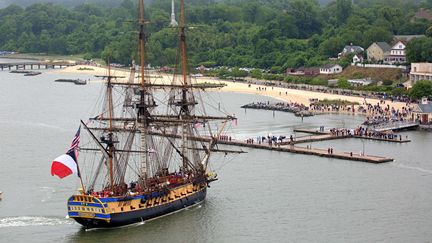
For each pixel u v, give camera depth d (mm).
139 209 172125
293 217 176875
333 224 171250
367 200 191250
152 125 198625
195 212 182875
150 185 181250
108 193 172125
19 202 189000
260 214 179750
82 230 167875
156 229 169250
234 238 162500
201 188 192125
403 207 184625
